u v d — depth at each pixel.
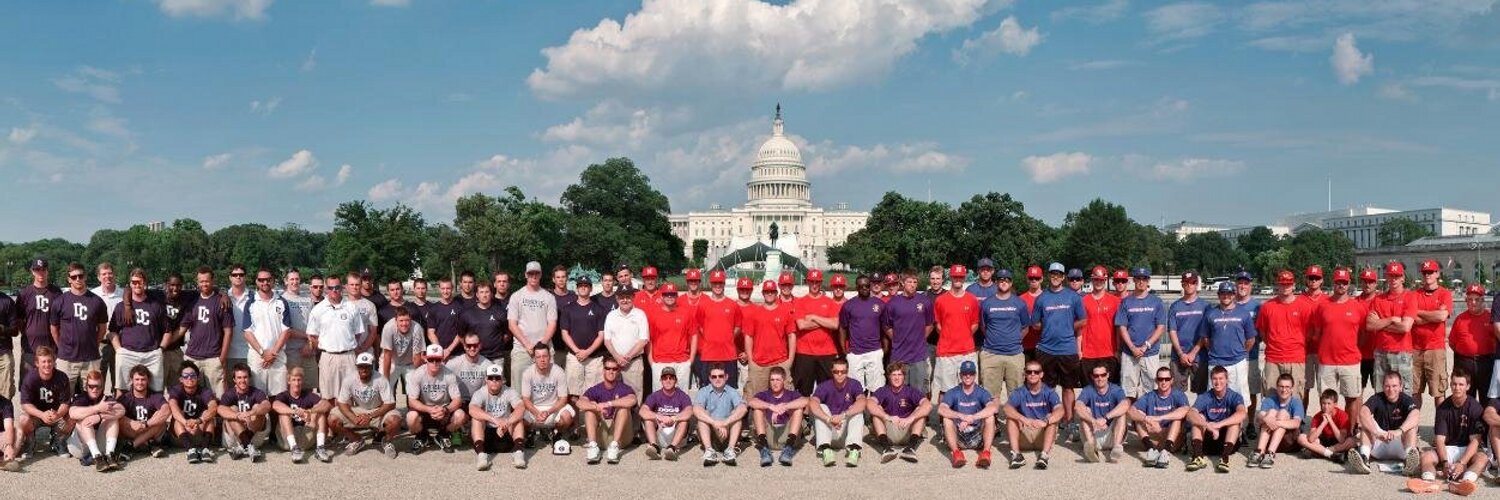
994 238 138.88
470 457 18.03
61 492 15.49
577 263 127.12
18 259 172.88
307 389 18.44
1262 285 172.12
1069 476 16.59
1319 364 18.77
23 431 17.14
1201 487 15.84
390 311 20.38
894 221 150.00
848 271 177.50
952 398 18.30
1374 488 15.77
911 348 19.83
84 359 18.70
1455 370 17.03
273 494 15.42
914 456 17.77
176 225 198.75
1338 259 184.50
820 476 16.67
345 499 15.16
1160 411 18.11
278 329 19.67
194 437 17.84
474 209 114.25
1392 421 17.14
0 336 18.58
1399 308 18.55
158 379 19.11
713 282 20.09
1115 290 21.53
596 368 19.75
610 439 18.44
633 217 154.88
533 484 16.08
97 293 19.78
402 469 17.08
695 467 17.31
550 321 19.69
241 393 18.08
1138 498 15.23
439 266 110.69
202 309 19.20
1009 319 19.64
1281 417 17.62
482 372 18.95
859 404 17.86
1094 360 19.78
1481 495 15.34
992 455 18.27
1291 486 15.90
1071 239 141.38
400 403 23.50
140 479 16.27
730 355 19.91
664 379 18.19
